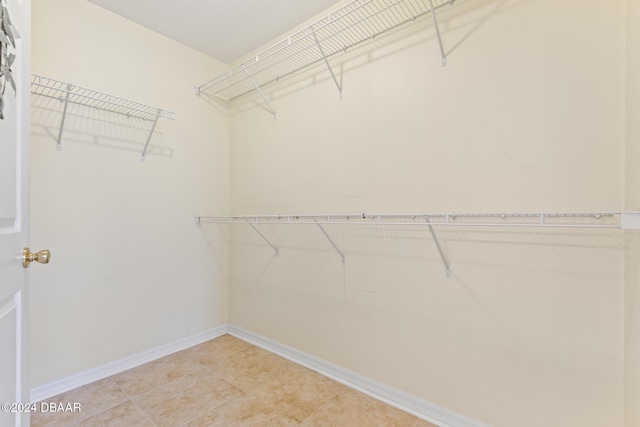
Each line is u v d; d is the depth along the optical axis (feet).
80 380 6.10
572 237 4.00
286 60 7.24
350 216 5.73
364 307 6.01
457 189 4.91
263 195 7.93
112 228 6.63
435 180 5.13
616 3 3.70
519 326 4.38
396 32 5.58
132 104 6.88
